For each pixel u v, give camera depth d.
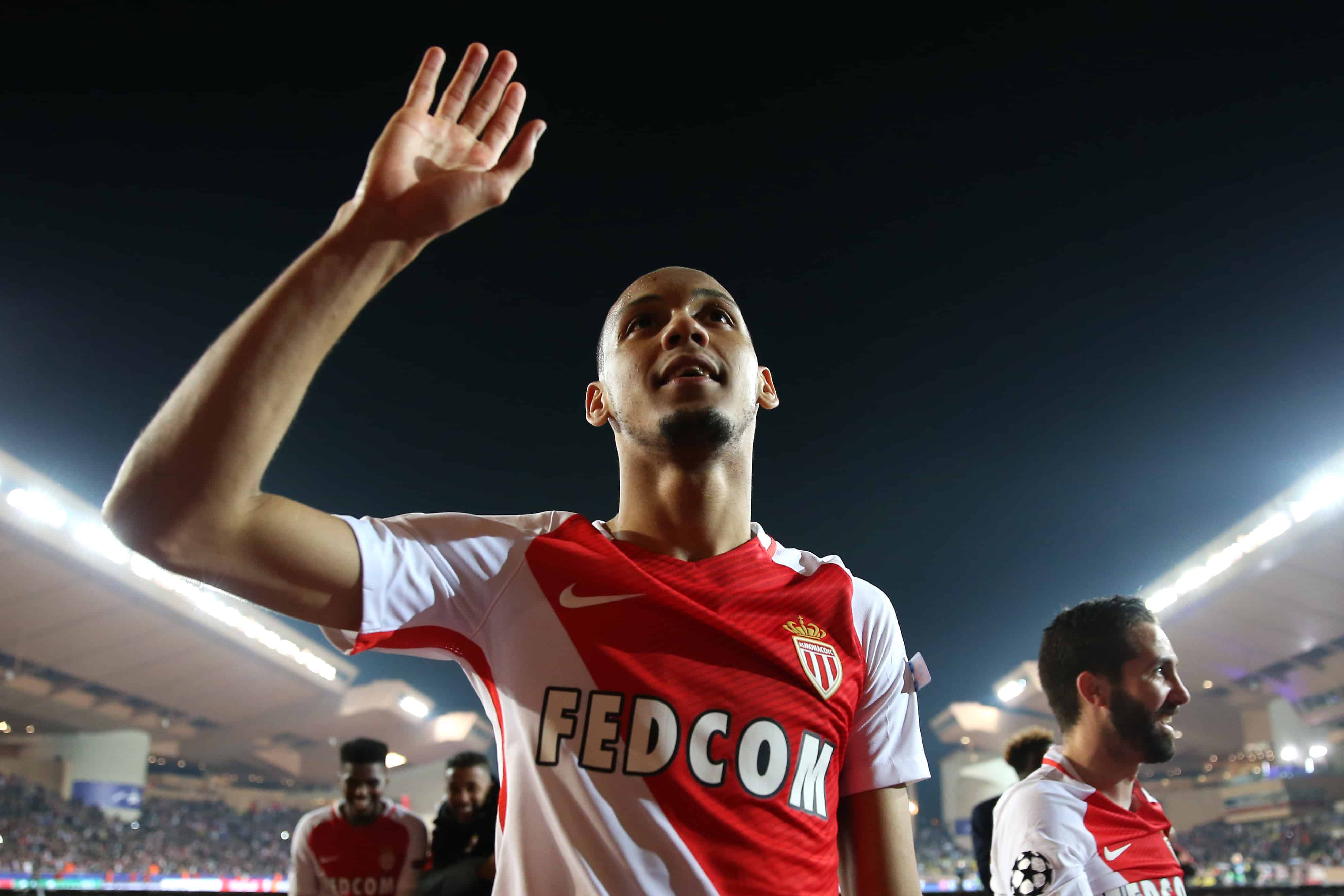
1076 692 2.56
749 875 1.21
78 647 27.20
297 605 1.22
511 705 1.32
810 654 1.39
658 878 1.18
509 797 1.29
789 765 1.29
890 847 1.50
